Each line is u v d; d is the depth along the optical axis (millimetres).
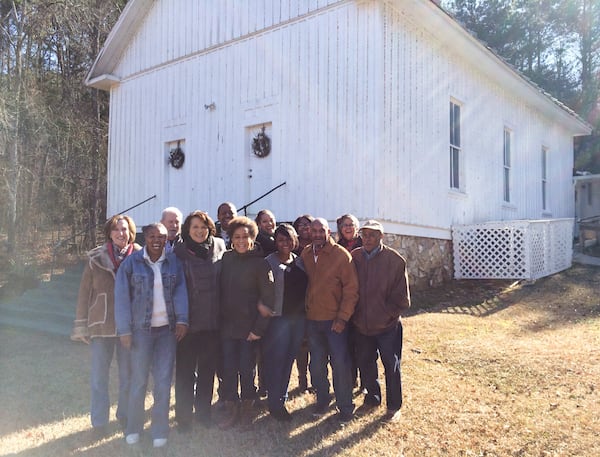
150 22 12898
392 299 4562
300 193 9906
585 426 4246
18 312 9602
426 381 5410
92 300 4379
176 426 4523
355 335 4727
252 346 4457
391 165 9398
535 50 29094
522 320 8438
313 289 4570
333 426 4414
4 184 15484
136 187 12992
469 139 12383
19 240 15758
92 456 4004
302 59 10016
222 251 4594
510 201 14625
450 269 11461
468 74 12414
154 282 4176
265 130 10617
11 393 5586
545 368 5629
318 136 9711
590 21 28828
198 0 11891
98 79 13477
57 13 15766
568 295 10023
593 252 15484
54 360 6984
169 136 12336
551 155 17594
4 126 14219
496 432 4203
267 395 4754
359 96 9219
